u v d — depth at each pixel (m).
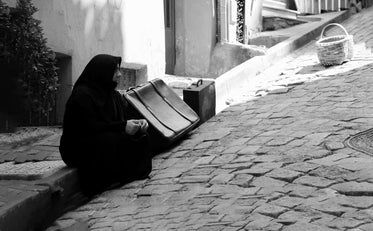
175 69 14.10
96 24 10.30
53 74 8.81
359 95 9.30
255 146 7.92
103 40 10.46
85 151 7.27
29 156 7.83
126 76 9.95
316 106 9.16
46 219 6.61
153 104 8.55
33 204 6.39
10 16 8.48
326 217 5.63
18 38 8.48
